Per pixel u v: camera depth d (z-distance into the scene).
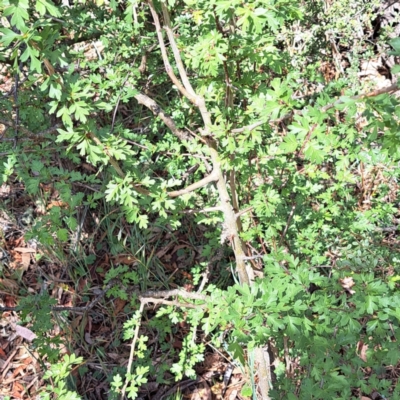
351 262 1.83
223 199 2.08
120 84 2.60
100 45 4.01
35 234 2.04
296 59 3.40
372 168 3.35
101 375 3.07
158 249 3.51
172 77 1.80
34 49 1.28
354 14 3.64
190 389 3.04
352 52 3.91
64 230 2.00
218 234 2.83
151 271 3.37
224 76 1.87
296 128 1.39
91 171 3.55
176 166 2.61
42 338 2.19
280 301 1.42
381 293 1.44
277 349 2.40
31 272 3.44
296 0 1.70
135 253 3.30
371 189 3.43
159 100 3.59
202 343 2.93
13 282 3.38
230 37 1.71
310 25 3.68
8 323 3.23
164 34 2.57
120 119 3.58
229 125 1.74
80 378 3.04
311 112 1.34
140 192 1.85
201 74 1.95
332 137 1.42
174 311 2.76
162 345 3.14
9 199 3.64
